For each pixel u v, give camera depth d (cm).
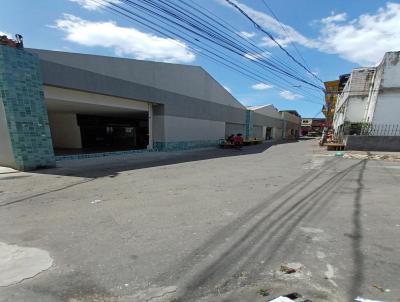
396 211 512
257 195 636
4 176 868
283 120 5178
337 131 3089
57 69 1126
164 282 277
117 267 307
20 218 469
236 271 298
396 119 1895
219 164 1238
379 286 269
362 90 2303
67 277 286
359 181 815
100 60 1328
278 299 248
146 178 856
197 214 492
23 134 955
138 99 1591
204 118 2300
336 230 415
